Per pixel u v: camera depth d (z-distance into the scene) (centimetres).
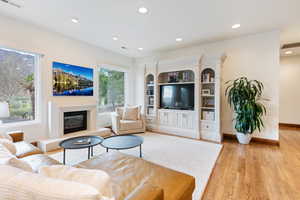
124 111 457
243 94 329
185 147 319
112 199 66
